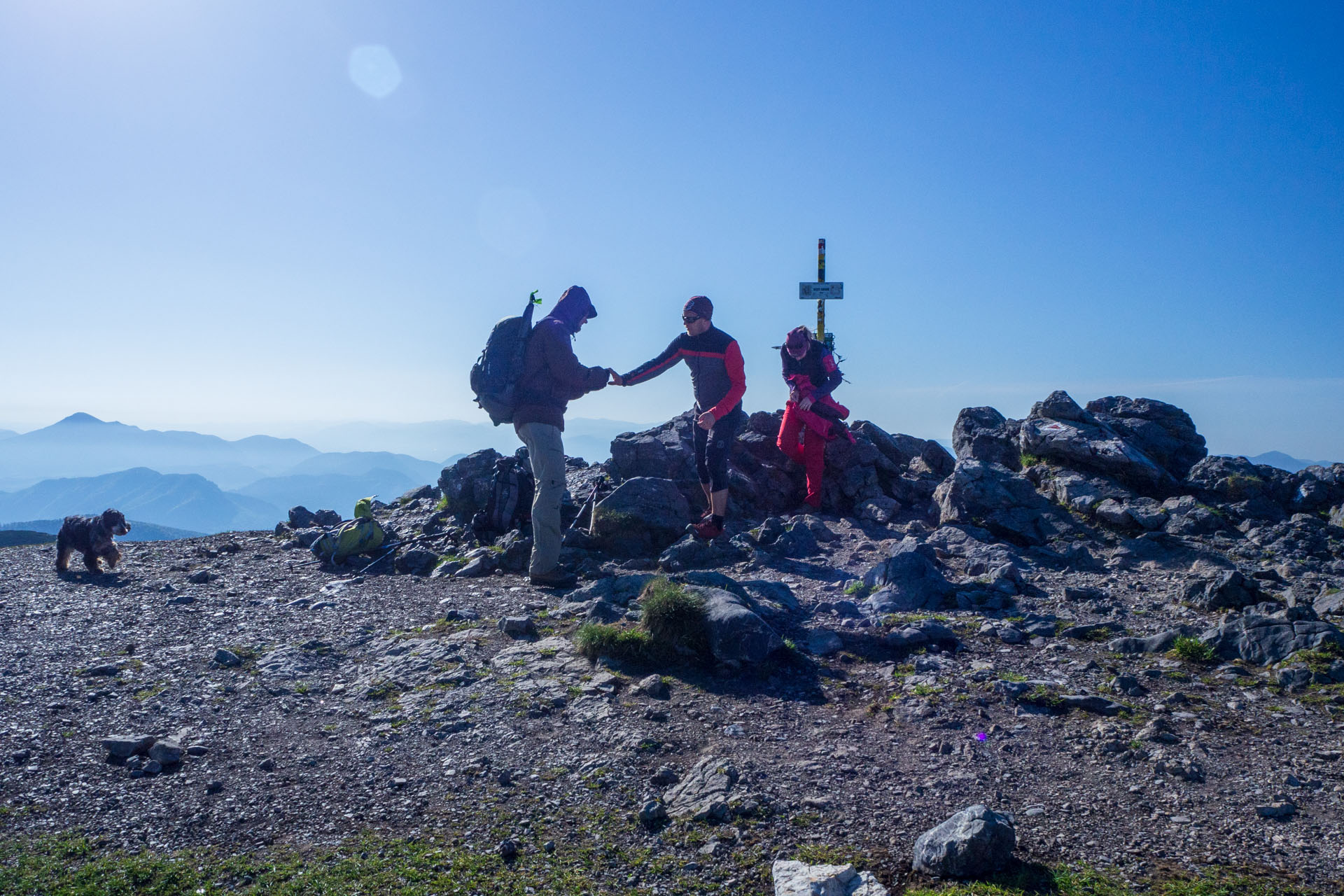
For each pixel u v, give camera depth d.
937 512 13.23
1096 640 7.65
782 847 4.47
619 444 14.12
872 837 4.56
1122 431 14.97
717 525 11.36
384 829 4.79
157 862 4.41
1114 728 5.74
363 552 11.95
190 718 6.41
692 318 10.89
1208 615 8.27
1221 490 12.83
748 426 15.27
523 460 12.59
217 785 5.33
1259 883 3.98
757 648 7.05
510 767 5.47
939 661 7.07
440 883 4.20
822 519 13.11
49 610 9.32
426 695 6.70
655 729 5.92
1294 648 6.75
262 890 4.14
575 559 11.00
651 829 4.71
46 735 6.02
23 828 4.80
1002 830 4.21
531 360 9.81
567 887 4.17
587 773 5.34
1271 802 4.73
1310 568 10.04
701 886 4.16
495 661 7.35
